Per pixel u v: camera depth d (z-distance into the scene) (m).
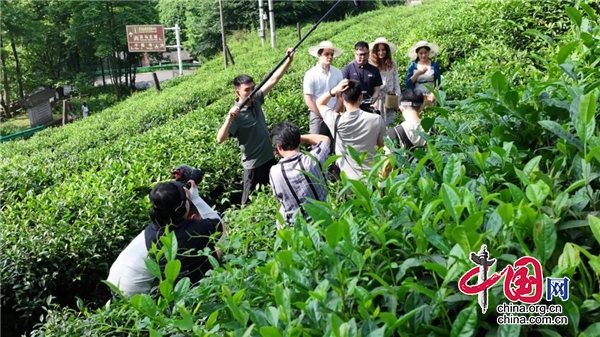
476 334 1.72
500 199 2.05
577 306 1.60
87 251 5.12
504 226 1.80
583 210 1.93
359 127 4.26
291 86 10.84
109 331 2.98
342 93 4.31
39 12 31.20
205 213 4.07
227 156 7.04
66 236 5.17
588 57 2.84
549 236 1.64
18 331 5.06
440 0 23.98
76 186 6.18
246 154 5.59
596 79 2.64
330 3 35.75
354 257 1.78
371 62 6.47
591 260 1.54
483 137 2.56
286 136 3.82
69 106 24.42
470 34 9.45
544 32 8.40
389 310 1.70
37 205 5.76
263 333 1.58
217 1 33.47
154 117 13.76
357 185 2.08
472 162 2.39
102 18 30.27
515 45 8.61
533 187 1.77
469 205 1.82
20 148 14.27
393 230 1.96
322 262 1.94
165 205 3.25
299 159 3.74
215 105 10.30
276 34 31.64
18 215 5.64
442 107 2.76
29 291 4.95
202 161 6.80
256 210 4.25
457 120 3.04
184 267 3.24
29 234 5.13
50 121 25.23
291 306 1.87
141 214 5.71
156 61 42.47
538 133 2.44
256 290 2.18
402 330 1.63
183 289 2.09
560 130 2.01
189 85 19.23
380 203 2.09
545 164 2.38
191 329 1.99
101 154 8.38
